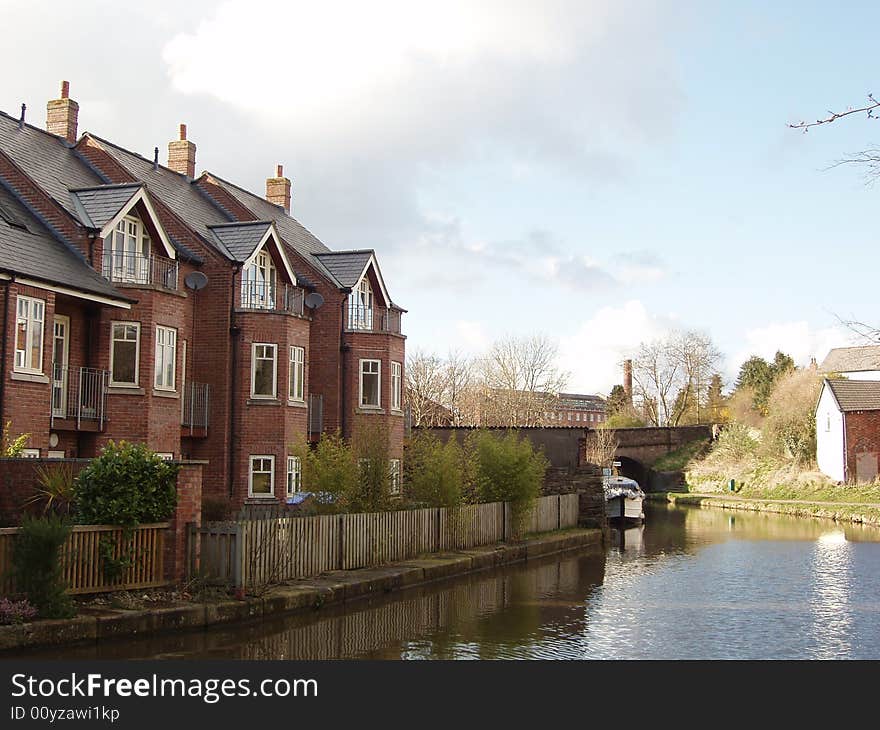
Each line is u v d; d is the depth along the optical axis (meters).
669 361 91.19
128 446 14.67
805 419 60.34
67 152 28.42
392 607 16.98
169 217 28.95
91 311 23.48
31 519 12.84
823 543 32.47
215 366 28.44
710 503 58.00
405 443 35.12
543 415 74.81
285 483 28.72
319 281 33.97
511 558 25.39
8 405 19.45
